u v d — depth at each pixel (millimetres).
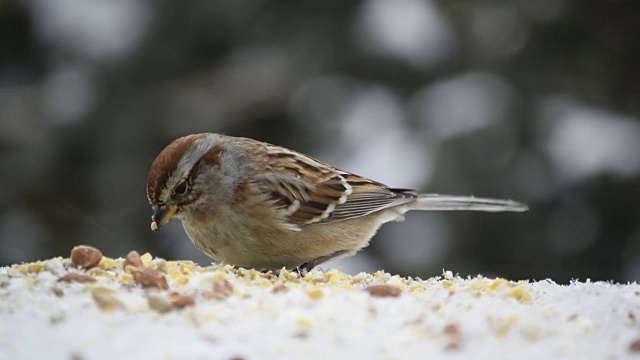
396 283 8367
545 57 14273
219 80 14133
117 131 13938
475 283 8203
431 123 13656
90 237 14055
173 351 6152
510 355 6270
